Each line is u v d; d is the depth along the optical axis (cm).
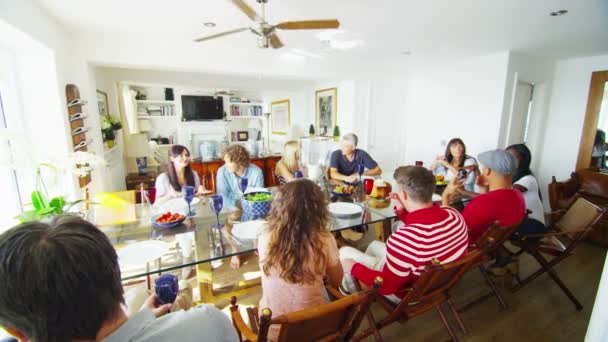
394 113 489
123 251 133
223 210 193
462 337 172
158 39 314
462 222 130
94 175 303
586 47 327
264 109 683
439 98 443
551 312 194
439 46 332
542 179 421
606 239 287
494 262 236
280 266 103
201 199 214
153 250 134
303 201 104
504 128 367
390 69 466
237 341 76
